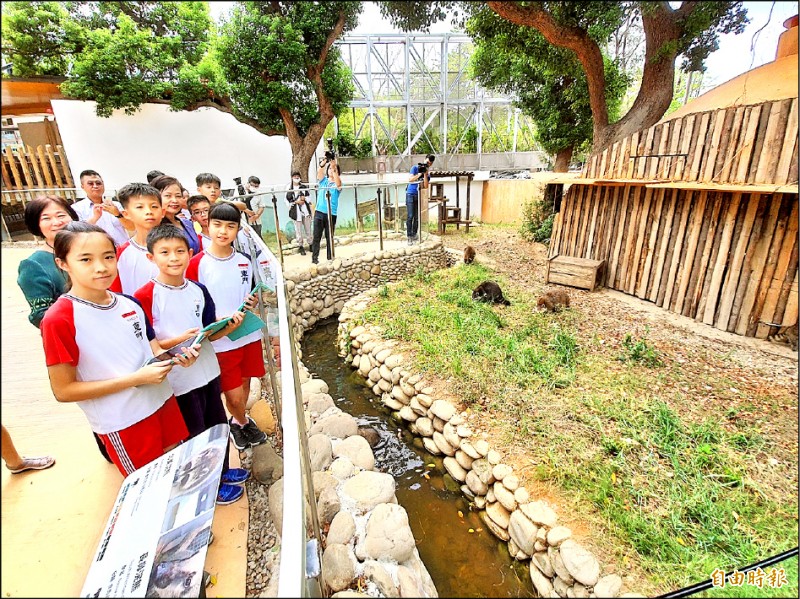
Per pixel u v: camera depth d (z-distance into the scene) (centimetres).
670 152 461
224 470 215
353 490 257
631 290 536
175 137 827
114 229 306
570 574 203
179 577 129
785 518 211
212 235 240
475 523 282
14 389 285
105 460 219
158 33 383
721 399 310
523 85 884
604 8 265
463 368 386
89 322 158
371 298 624
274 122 705
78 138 705
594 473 255
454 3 256
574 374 362
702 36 248
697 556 199
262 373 267
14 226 291
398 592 184
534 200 955
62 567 157
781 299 377
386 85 1405
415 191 795
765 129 370
